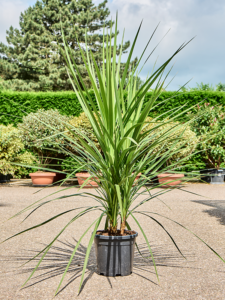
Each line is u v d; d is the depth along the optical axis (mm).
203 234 3762
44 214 4980
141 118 2125
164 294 2154
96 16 25516
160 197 6664
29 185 8883
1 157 8742
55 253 3090
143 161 2527
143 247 3295
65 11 25641
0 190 7820
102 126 2051
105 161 2465
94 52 24750
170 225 4238
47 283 2348
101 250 2471
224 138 8781
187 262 2826
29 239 3580
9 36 28469
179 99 9727
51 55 25734
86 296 2117
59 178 9211
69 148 8062
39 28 26141
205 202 6008
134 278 2439
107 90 2213
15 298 2092
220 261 2852
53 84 24594
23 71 26125
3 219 4598
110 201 2389
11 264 2781
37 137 7777
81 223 4367
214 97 9805
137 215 4926
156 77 1894
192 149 7895
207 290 2225
